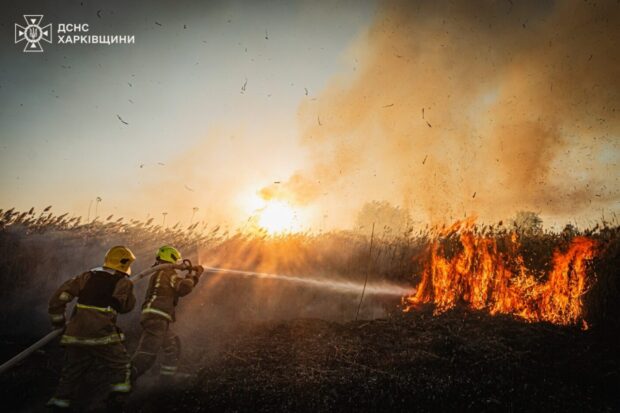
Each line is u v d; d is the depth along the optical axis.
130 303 4.57
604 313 6.93
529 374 5.40
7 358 5.57
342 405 4.59
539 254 8.40
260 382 5.02
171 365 5.07
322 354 5.89
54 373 5.31
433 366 5.59
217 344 6.37
